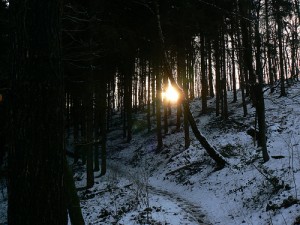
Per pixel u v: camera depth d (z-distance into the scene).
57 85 2.91
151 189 17.03
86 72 17.80
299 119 20.03
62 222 2.89
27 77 2.74
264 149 13.07
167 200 12.84
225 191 12.64
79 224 7.37
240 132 22.70
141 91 47.94
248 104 31.88
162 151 26.47
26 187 2.68
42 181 2.71
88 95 18.36
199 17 18.64
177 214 10.42
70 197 7.41
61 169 2.91
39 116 2.74
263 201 9.48
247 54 13.30
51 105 2.82
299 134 15.68
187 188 15.87
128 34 16.91
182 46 23.28
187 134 24.00
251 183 11.57
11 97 2.80
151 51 22.41
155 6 16.27
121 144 34.91
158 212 10.60
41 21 2.81
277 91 33.38
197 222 9.91
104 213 12.25
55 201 2.80
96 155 25.89
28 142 2.70
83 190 18.36
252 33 13.01
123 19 17.00
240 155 16.75
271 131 18.31
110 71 23.64
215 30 21.12
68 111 37.88
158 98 27.95
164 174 20.48
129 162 28.55
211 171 16.28
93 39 15.50
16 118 2.74
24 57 2.75
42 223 2.70
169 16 18.25
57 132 2.87
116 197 14.64
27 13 2.78
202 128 28.78
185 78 31.67
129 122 34.94
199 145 22.89
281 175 10.16
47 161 2.75
